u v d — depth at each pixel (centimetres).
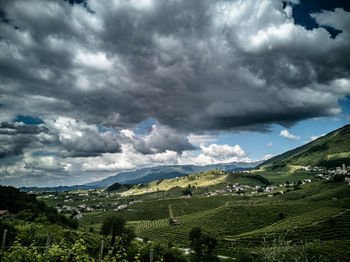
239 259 5481
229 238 11862
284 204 17300
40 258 1341
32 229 3003
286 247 1326
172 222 17600
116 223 7738
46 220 7944
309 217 12581
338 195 18362
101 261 1306
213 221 15962
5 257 1301
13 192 10800
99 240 5400
